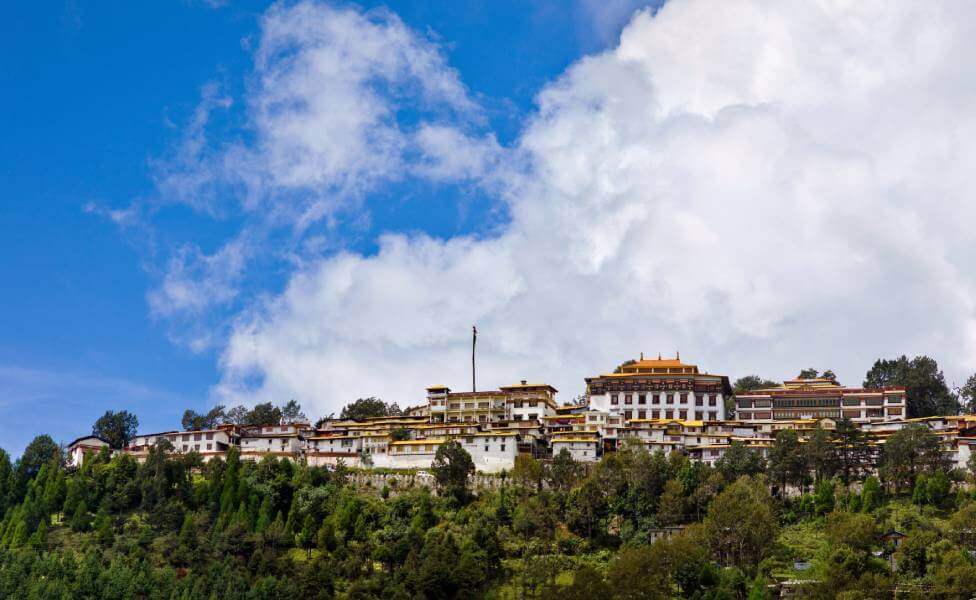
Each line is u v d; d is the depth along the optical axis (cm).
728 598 19612
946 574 19050
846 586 19300
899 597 18912
